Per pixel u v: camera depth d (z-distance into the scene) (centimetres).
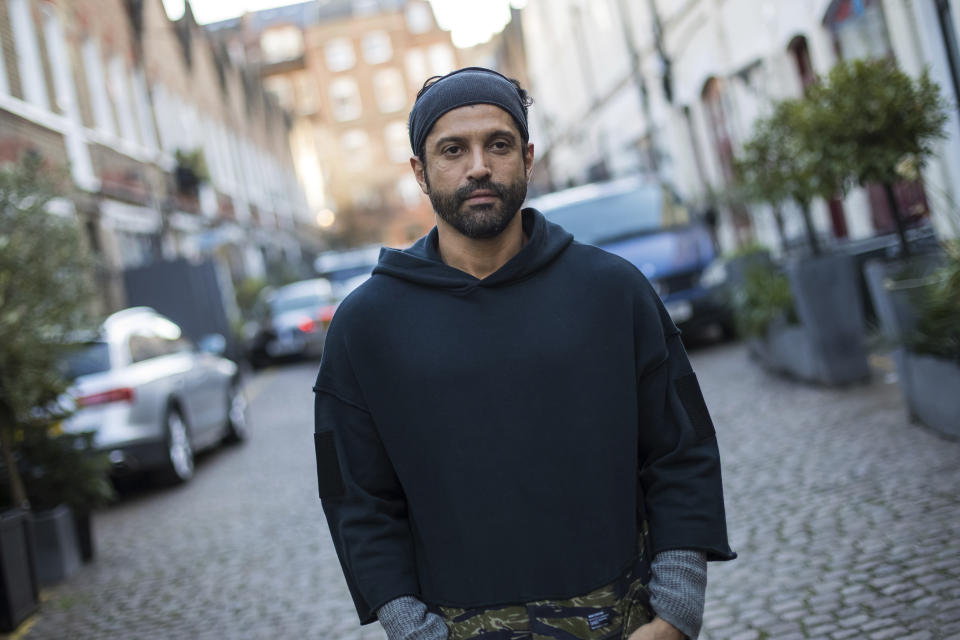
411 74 6538
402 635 184
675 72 1941
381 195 6494
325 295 2230
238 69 3903
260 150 4038
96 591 586
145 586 581
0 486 637
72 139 1728
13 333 596
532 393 189
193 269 1831
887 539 439
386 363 194
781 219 1050
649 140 2280
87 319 677
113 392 885
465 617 188
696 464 194
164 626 495
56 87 1725
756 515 513
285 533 660
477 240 197
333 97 6525
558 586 186
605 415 190
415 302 196
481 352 191
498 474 188
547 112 3603
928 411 607
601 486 188
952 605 360
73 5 1875
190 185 2462
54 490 645
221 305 1841
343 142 6525
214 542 668
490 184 192
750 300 977
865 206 1197
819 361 823
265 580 552
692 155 1986
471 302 194
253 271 3272
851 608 375
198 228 2594
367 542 192
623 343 194
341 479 197
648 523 197
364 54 6506
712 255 1286
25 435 639
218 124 3266
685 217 1345
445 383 190
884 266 679
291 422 1275
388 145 6525
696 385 201
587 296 194
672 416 198
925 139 713
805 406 767
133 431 888
